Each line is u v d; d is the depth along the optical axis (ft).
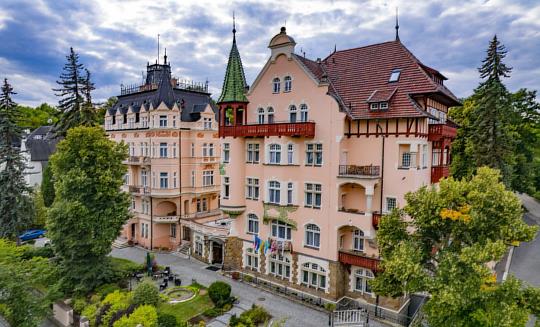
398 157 83.41
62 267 96.17
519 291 51.85
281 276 100.27
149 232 143.74
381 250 65.82
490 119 117.50
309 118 92.17
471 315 49.06
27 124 297.12
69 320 85.71
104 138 102.83
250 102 104.99
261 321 80.74
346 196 91.81
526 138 171.94
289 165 95.71
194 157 145.69
